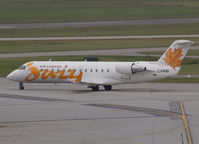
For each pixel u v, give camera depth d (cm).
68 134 10038
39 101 15475
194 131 10250
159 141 9275
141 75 18138
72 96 16825
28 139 9575
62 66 19162
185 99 15612
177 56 17838
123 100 15500
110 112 12975
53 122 11525
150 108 13650
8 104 14812
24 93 17988
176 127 10712
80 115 12519
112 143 9144
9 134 10069
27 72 19350
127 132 10181
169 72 17900
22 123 11438
